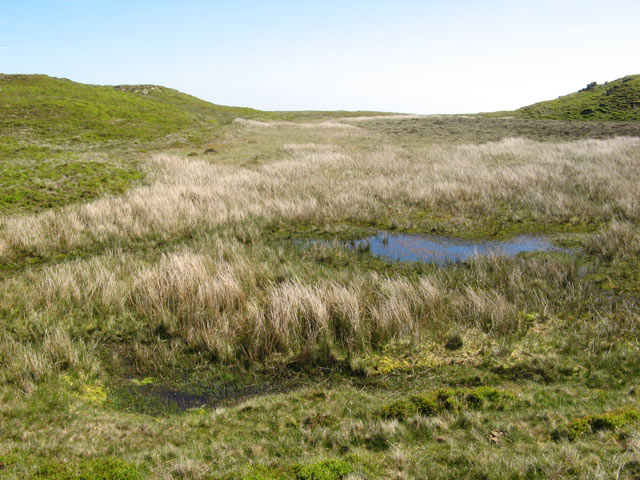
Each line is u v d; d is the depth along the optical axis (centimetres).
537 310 852
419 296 898
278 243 1361
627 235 1191
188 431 554
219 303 898
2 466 439
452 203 1695
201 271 1017
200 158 2786
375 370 708
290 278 1033
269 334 782
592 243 1201
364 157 2689
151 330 845
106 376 718
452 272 1059
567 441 468
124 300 935
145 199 1691
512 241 1336
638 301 877
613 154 2411
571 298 877
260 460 475
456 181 1972
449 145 3134
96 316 898
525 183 1862
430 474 432
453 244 1338
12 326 837
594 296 898
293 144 3241
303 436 527
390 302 838
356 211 1641
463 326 802
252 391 685
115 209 1581
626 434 462
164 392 683
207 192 1817
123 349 803
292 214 1603
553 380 644
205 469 457
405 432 514
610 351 694
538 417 528
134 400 657
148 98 6216
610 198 1612
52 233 1370
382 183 1998
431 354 737
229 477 438
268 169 2369
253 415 592
